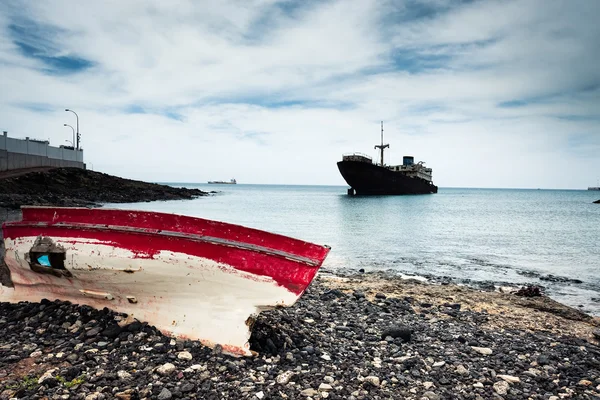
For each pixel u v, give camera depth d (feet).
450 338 23.58
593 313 35.14
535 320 29.76
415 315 29.27
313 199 291.17
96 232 21.61
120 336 18.95
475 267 55.26
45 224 22.84
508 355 21.34
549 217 163.53
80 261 21.52
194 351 18.12
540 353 21.97
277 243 19.69
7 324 20.58
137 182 262.06
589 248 74.38
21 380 14.87
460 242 81.10
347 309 29.71
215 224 20.01
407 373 18.02
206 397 14.47
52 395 13.92
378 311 29.58
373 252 66.54
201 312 19.84
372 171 279.28
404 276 48.11
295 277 19.29
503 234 96.68
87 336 18.97
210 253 19.84
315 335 22.17
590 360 20.98
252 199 282.56
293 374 16.49
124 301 21.45
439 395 15.97
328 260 58.54
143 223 20.86
